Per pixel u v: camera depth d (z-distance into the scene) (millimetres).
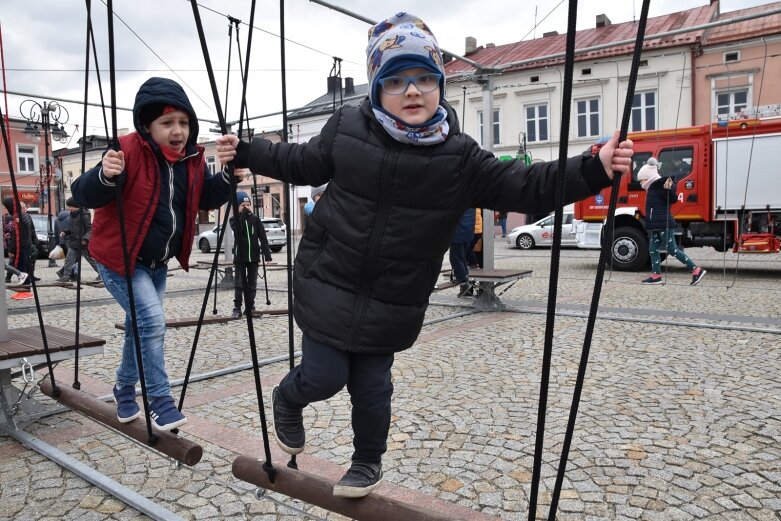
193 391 4535
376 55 1803
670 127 23406
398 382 4598
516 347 5738
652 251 10586
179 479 3012
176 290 11250
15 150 30375
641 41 1484
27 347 3682
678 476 2916
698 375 4613
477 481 2924
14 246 10406
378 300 1895
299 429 2100
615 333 6281
